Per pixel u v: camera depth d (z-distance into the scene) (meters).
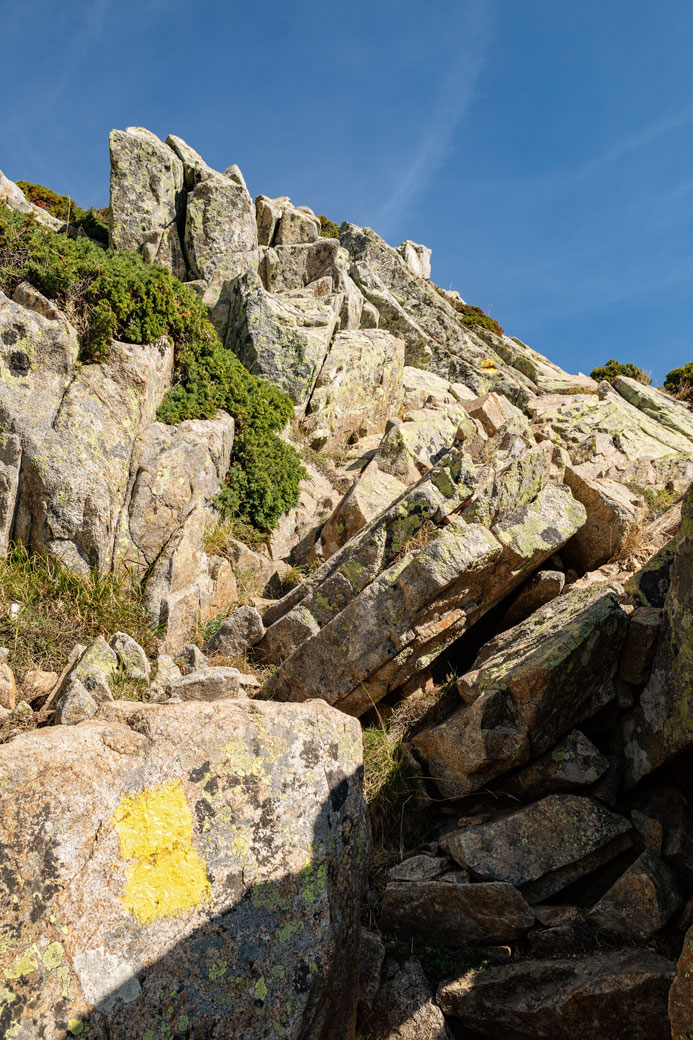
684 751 5.29
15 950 2.82
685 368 28.94
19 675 6.52
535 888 4.94
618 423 18.28
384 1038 4.40
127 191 17.80
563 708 5.46
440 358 23.50
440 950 4.84
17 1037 2.69
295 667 7.06
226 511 10.17
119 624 7.52
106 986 2.92
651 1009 4.02
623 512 7.95
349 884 3.65
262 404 11.67
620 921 4.60
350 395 15.78
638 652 5.64
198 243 17.72
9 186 19.06
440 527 7.66
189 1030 2.99
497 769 5.56
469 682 6.05
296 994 3.21
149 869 3.22
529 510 7.23
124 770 3.41
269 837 3.49
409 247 35.66
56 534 7.85
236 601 9.05
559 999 4.21
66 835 3.09
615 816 5.14
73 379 8.48
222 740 3.67
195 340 10.41
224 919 3.24
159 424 9.24
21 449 7.82
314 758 3.81
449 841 5.23
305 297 18.30
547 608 6.73
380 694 6.84
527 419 17.83
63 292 8.79
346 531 9.76
